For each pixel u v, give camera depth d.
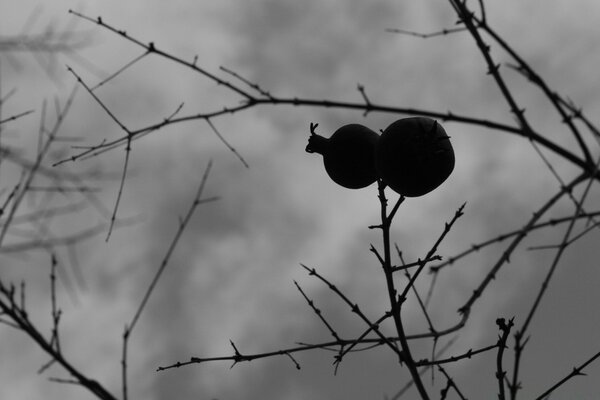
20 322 2.17
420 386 2.79
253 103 2.77
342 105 2.64
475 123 2.51
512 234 2.72
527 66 2.46
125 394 2.27
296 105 2.71
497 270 2.80
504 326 2.79
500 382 2.74
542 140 2.45
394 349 2.92
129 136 2.88
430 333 2.84
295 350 3.12
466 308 2.86
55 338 2.23
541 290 2.46
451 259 2.90
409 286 2.97
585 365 2.79
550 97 2.42
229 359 3.10
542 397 2.79
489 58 2.49
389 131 3.10
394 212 3.19
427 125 3.08
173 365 3.03
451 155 3.11
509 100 2.47
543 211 2.64
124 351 2.35
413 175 3.05
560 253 2.43
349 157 3.34
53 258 2.32
